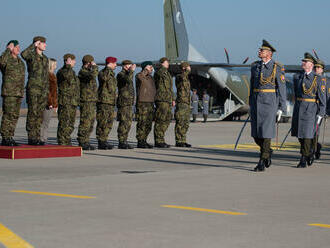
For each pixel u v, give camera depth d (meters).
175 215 4.84
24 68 10.45
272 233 4.20
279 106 8.77
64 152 10.64
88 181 7.06
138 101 13.36
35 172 8.00
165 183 6.99
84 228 4.26
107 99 12.69
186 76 13.97
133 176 7.70
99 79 12.73
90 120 12.41
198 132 21.89
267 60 8.76
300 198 5.95
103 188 6.43
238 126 28.67
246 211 5.11
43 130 12.34
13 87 10.29
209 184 6.97
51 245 3.72
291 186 6.95
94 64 12.19
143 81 13.34
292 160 10.77
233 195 6.07
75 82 11.95
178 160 10.35
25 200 5.46
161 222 4.53
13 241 3.80
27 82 10.80
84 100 12.34
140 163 9.68
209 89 37.19
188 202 5.55
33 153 10.17
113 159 10.35
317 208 5.35
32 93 10.73
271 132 8.72
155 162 9.91
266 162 8.98
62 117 11.96
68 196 5.76
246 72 38.81
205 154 11.81
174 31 37.50
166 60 13.66
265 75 8.71
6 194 5.82
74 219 4.59
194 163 9.82
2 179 7.15
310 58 9.56
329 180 7.65
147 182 7.06
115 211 4.97
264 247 3.77
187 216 4.80
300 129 9.44
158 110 13.59
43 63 10.81
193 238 4.00
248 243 3.87
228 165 9.55
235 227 4.39
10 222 4.42
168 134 19.95
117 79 13.06
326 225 4.54
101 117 12.76
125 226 4.36
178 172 8.33
